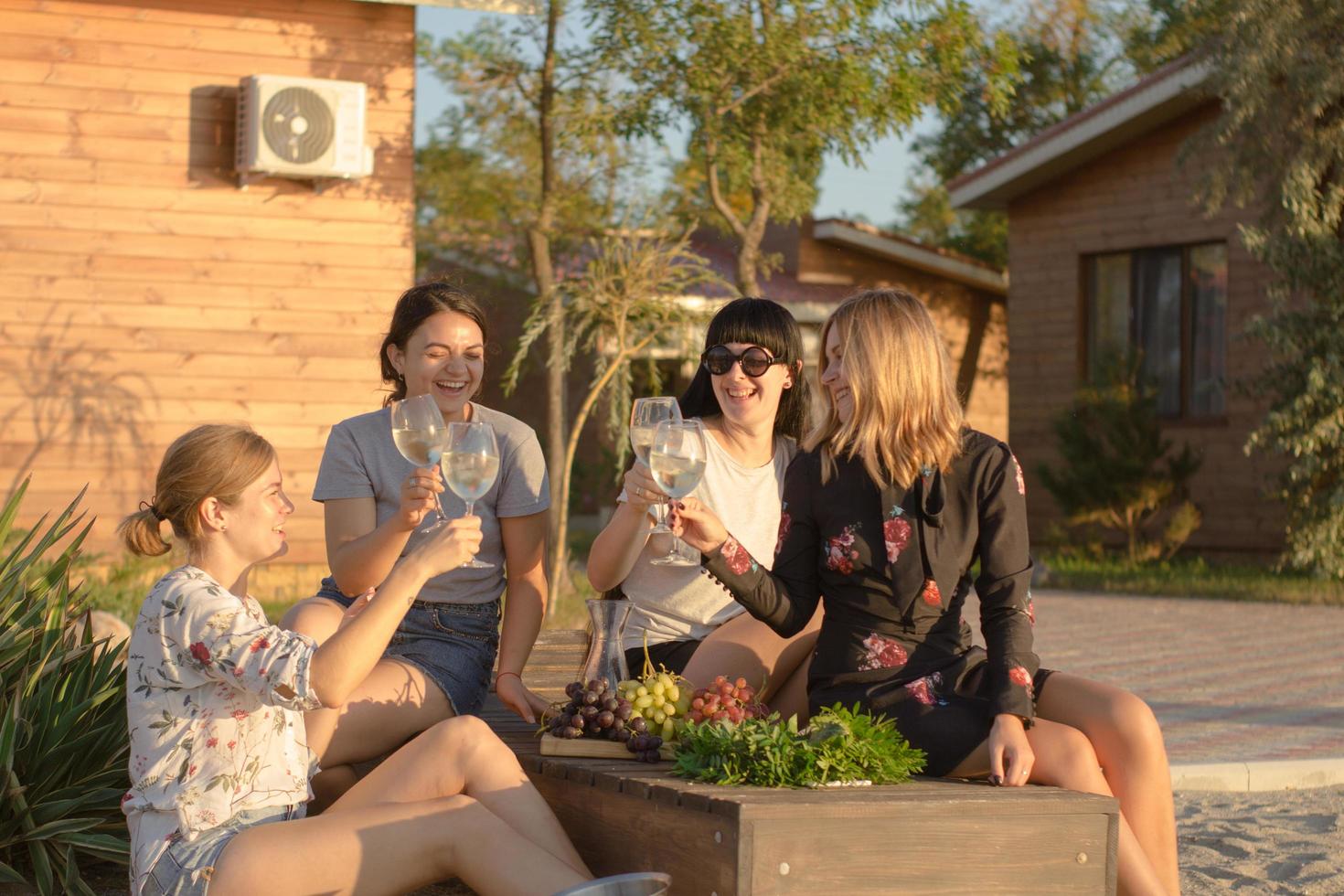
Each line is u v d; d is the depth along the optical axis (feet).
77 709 13.96
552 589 36.83
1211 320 59.62
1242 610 44.78
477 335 14.01
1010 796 10.05
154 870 10.47
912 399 12.00
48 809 13.58
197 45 36.40
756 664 13.67
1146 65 99.40
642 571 14.70
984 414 80.69
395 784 11.29
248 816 10.71
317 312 37.50
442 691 13.24
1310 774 21.06
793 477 12.54
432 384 13.83
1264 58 46.62
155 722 10.64
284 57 37.06
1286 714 26.40
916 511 12.03
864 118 47.98
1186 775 20.62
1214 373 59.57
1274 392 55.77
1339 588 48.34
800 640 13.85
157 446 36.24
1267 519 56.54
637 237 40.16
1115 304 62.90
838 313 12.51
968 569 12.38
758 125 48.73
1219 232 58.13
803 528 12.41
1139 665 32.78
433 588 13.70
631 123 47.93
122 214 35.94
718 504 14.66
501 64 52.21
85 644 15.17
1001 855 9.91
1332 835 17.47
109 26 35.76
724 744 10.46
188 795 10.53
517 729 13.67
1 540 15.87
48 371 35.32
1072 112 101.76
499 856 10.48
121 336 35.94
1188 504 56.03
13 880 13.14
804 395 15.30
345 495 13.71
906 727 11.54
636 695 11.94
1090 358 63.72
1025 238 65.46
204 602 10.62
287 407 37.27
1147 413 55.83
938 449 11.97
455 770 11.24
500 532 14.10
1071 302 63.67
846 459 12.35
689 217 55.88
